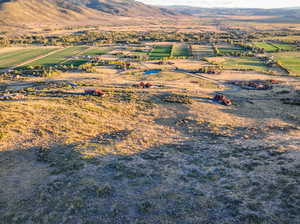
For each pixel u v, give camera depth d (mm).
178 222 16156
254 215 15852
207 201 18000
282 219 15289
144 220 16500
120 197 19172
